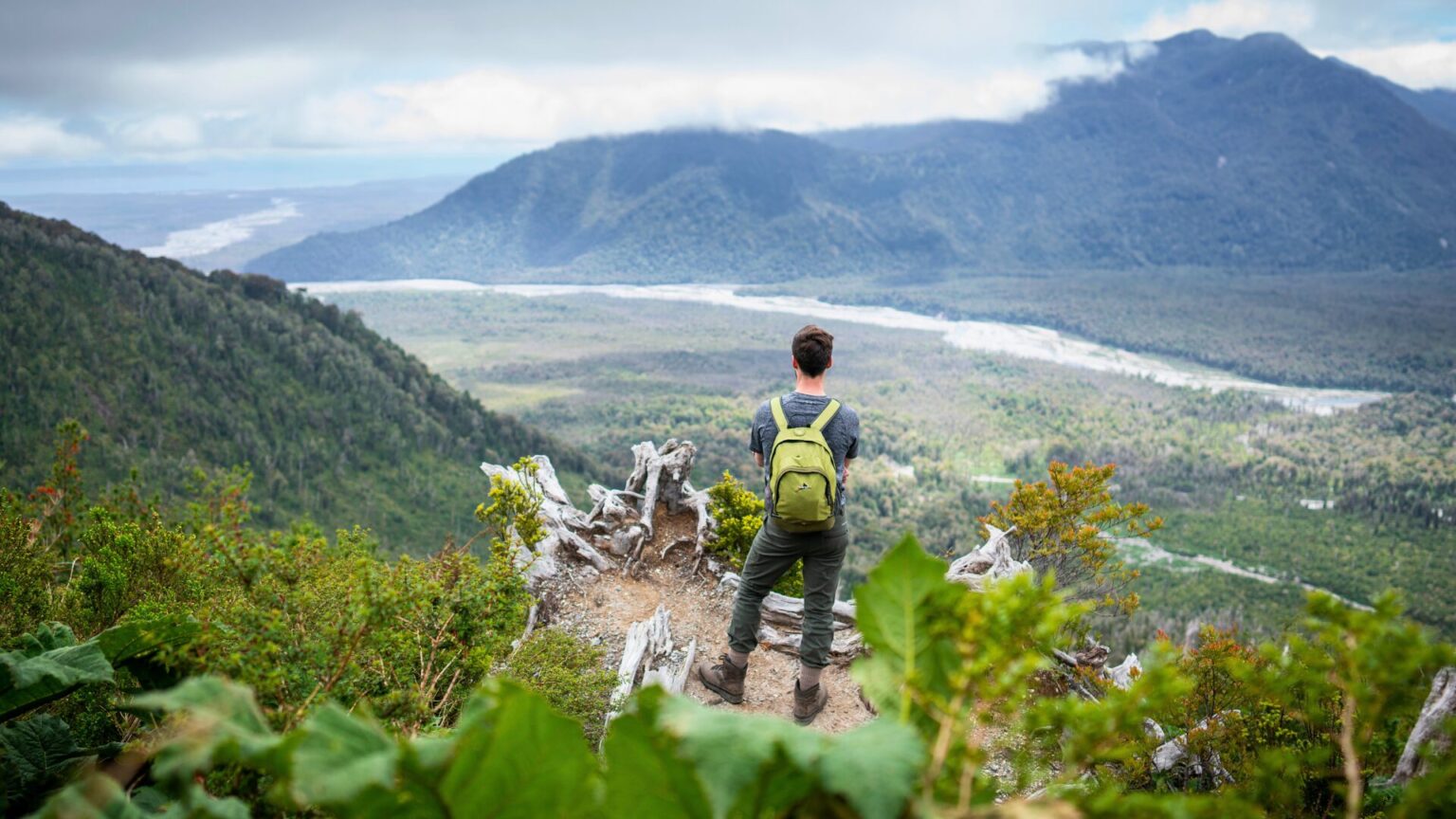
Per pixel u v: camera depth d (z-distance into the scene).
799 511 3.92
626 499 7.62
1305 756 1.07
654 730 0.87
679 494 7.55
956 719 0.89
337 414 144.62
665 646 5.53
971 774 0.85
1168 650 0.91
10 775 2.06
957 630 0.96
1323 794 2.57
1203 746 3.56
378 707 2.40
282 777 0.90
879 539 137.50
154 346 137.62
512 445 161.12
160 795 1.79
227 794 1.74
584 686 4.54
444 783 0.87
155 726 2.25
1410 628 0.93
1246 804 0.83
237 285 167.12
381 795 0.87
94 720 2.67
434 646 3.06
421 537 126.25
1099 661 5.82
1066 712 0.92
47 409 116.38
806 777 0.83
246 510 2.84
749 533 6.60
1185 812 0.83
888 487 183.62
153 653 2.43
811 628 4.36
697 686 5.15
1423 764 2.87
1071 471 7.64
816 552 4.23
